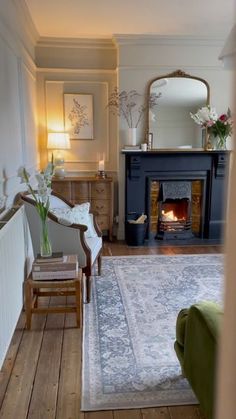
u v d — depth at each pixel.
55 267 2.59
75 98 4.84
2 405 1.84
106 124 4.95
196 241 4.88
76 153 4.99
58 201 3.68
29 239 3.16
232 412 0.60
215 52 4.70
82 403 1.85
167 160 4.78
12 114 3.11
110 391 1.95
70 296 3.06
